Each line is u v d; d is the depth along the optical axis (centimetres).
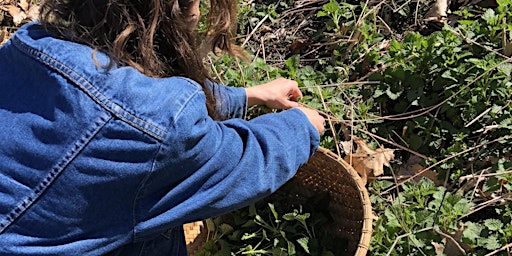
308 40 281
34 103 129
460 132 231
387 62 245
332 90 254
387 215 210
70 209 129
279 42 286
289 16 295
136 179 130
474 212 216
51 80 127
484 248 201
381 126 243
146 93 127
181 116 128
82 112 124
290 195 229
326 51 276
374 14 269
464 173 226
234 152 144
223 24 157
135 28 130
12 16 314
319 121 179
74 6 131
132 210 135
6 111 132
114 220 135
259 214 222
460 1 273
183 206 140
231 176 144
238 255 215
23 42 134
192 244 228
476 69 232
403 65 240
